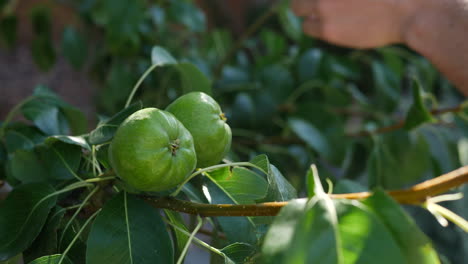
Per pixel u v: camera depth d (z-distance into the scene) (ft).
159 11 3.15
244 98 2.71
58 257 1.37
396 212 1.09
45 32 3.62
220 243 1.59
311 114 2.62
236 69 3.09
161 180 1.29
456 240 3.98
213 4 4.89
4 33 3.57
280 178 1.37
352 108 3.24
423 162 2.68
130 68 3.36
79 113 1.80
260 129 2.73
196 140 1.36
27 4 7.04
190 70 1.75
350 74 3.19
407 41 2.38
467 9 2.11
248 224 1.45
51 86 7.43
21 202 1.43
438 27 2.19
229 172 1.48
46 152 1.53
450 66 2.16
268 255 1.07
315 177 1.14
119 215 1.34
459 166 2.61
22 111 1.72
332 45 4.58
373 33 2.53
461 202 3.63
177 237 1.47
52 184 1.50
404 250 1.07
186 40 4.07
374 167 2.48
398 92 3.06
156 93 3.11
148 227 1.34
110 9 2.79
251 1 6.45
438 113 2.29
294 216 1.10
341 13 2.52
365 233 1.06
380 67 3.09
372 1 2.42
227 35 3.65
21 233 1.40
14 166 1.51
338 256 1.04
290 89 2.99
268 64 3.20
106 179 1.41
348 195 1.16
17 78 7.38
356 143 2.96
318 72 3.06
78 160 1.51
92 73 3.86
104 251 1.31
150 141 1.27
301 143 2.69
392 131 2.67
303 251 1.04
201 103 1.38
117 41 2.81
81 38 3.47
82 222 1.51
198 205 1.34
